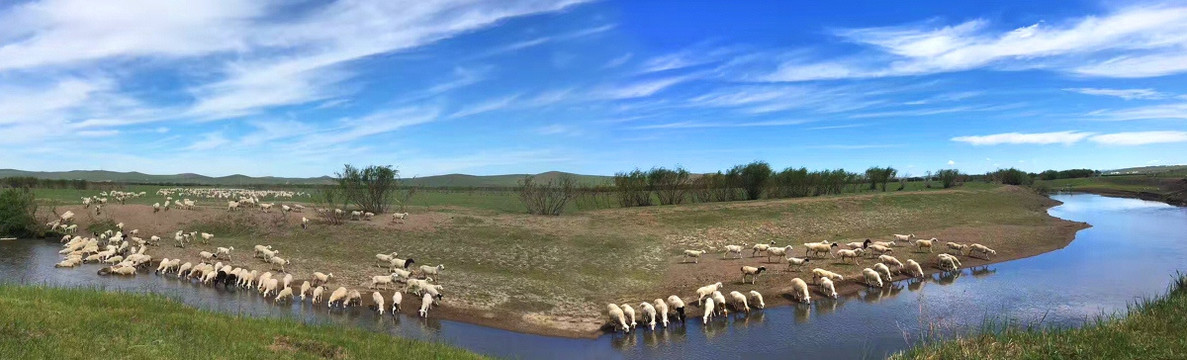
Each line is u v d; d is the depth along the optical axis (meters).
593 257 33.19
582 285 26.81
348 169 50.47
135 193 78.62
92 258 32.47
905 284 27.48
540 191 51.84
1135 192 103.44
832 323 21.05
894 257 33.56
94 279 27.75
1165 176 129.38
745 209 51.31
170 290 25.44
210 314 15.66
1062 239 42.53
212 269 28.16
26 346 9.82
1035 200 81.62
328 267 30.88
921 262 32.69
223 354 11.43
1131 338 11.90
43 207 49.47
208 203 57.44
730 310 22.89
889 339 19.16
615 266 31.22
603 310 22.62
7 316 11.30
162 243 38.72
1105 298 24.33
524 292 25.20
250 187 130.88
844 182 79.81
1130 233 46.78
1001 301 24.00
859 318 21.67
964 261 33.75
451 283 26.88
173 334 12.30
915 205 60.97
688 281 27.48
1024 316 21.58
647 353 18.06
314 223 42.88
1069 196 105.81
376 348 14.09
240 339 12.86
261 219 44.09
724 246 38.50
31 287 16.17
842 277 27.00
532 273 29.55
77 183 97.69
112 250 33.53
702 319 21.58
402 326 20.33
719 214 49.12
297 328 15.16
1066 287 26.55
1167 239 42.91
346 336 14.99
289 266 30.95
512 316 21.77
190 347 11.50
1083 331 12.86
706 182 66.62
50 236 44.31
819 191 74.50
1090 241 41.94
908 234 43.75
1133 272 30.05
